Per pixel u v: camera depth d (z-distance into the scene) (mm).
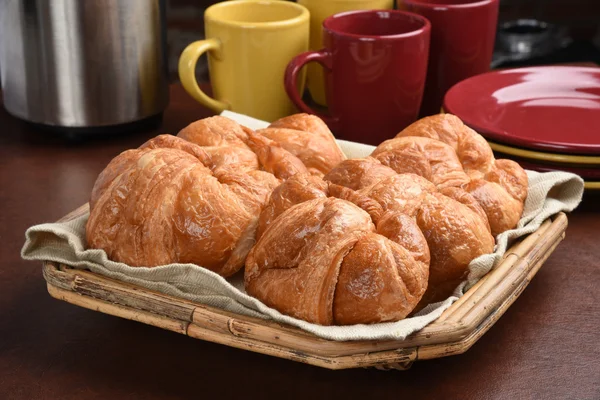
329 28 1087
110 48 1090
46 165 1095
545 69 1156
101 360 848
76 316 890
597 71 1154
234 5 1157
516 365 846
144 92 1122
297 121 968
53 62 1087
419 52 1080
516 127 1083
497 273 849
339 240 807
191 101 1241
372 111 1092
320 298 802
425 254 818
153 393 823
